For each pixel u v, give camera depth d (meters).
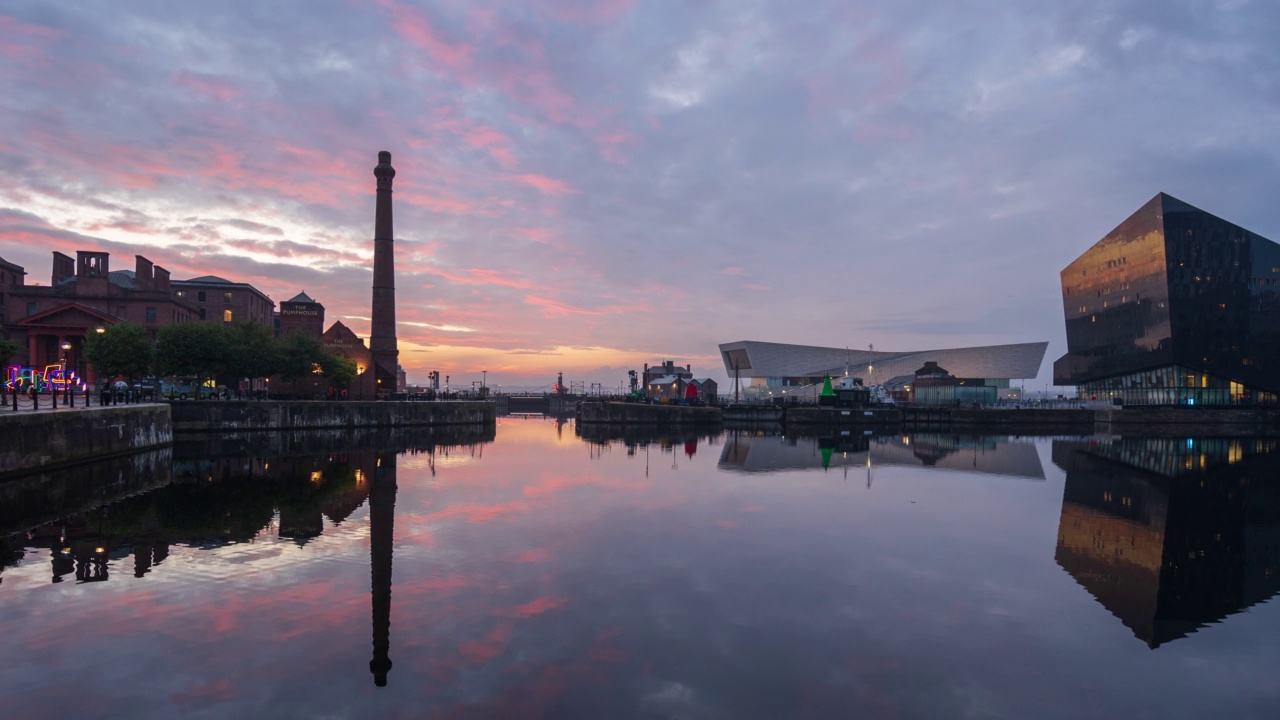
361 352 89.94
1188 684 11.75
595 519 24.84
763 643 13.19
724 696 10.95
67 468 36.25
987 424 99.50
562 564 18.56
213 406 63.19
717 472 39.94
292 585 16.56
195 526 23.48
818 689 11.27
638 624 14.09
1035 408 101.50
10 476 31.67
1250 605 16.02
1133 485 37.06
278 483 33.88
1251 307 97.69
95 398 62.09
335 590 16.16
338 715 10.23
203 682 11.31
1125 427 95.75
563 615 14.56
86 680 11.39
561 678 11.53
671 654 12.58
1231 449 62.91
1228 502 31.58
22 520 24.67
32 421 33.31
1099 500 31.59
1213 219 96.81
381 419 77.31
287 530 22.86
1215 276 97.06
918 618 14.75
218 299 99.81
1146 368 102.06
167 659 12.21
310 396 85.75
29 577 17.27
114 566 18.30
